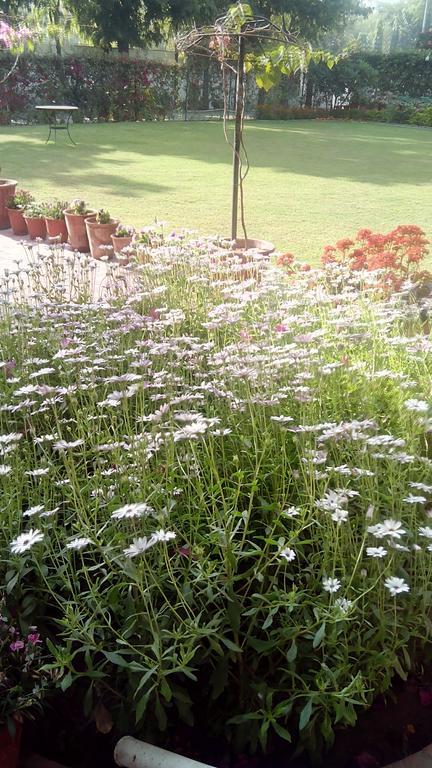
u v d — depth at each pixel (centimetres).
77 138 1627
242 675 154
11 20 1533
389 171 1250
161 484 175
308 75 2711
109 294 401
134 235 543
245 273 427
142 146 1524
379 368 256
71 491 192
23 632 155
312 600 156
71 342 272
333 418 219
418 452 196
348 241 428
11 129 1789
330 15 2623
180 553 157
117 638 152
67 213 617
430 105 2611
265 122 2352
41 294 359
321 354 256
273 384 222
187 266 396
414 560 167
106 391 241
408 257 427
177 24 2323
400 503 169
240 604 148
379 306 314
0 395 247
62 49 2316
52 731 164
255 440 190
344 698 137
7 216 733
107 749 160
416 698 169
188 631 142
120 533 158
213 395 239
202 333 335
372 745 159
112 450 190
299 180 1117
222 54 491
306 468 180
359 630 149
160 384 215
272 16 2520
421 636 155
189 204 887
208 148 1531
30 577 176
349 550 163
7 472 178
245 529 157
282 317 293
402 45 5134
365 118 2598
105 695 158
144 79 2189
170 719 161
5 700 143
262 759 156
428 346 248
